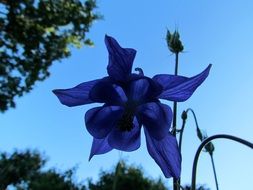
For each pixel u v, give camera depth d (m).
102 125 0.08
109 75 0.07
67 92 0.07
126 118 0.07
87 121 0.08
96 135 0.08
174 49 0.12
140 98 0.07
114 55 0.07
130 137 0.08
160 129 0.07
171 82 0.07
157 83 0.07
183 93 0.07
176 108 0.09
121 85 0.07
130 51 0.07
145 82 0.07
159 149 0.07
